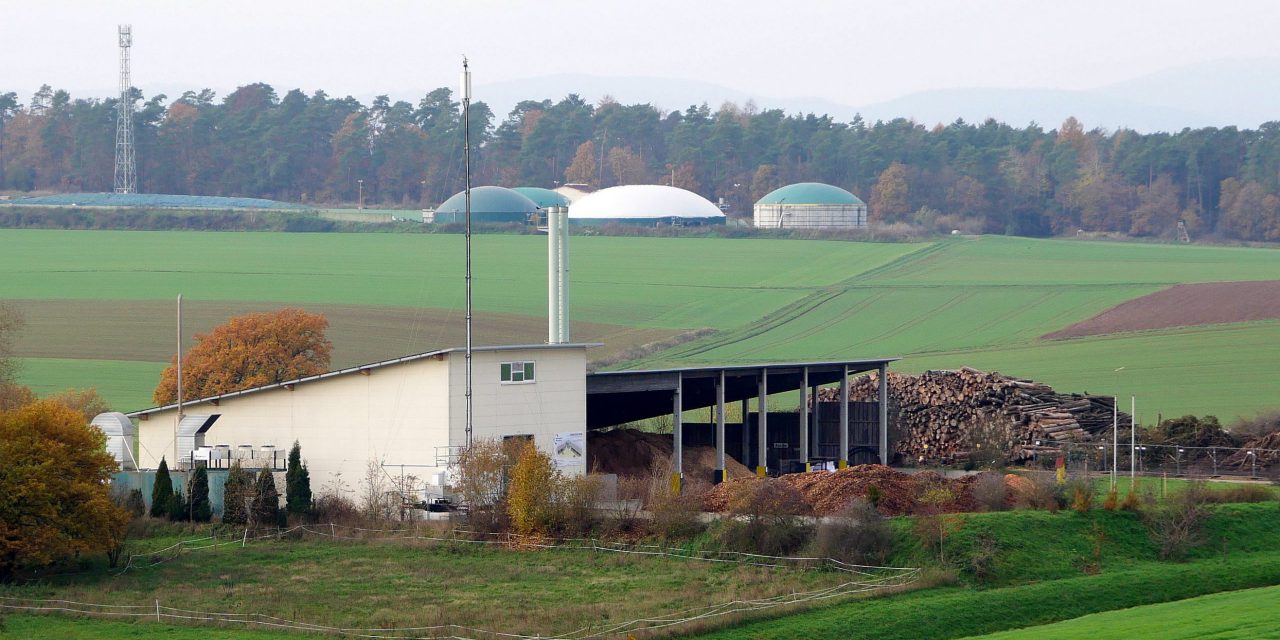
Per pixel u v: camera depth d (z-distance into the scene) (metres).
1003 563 108.62
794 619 95.88
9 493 111.44
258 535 130.00
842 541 111.12
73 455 116.94
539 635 91.25
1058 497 122.00
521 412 145.88
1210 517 120.19
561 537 121.75
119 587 108.62
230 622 96.06
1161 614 96.06
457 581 109.81
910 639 94.38
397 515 134.88
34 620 97.38
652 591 104.88
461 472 131.50
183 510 137.12
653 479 132.75
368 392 147.25
